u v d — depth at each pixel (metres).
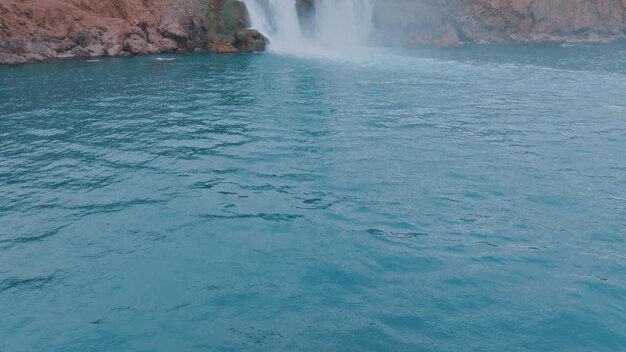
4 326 5.87
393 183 10.16
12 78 20.84
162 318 6.03
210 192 9.66
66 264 7.20
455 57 30.70
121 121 14.64
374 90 19.77
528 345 5.55
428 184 10.12
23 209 8.91
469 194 9.65
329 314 6.09
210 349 5.52
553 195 9.63
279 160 11.43
